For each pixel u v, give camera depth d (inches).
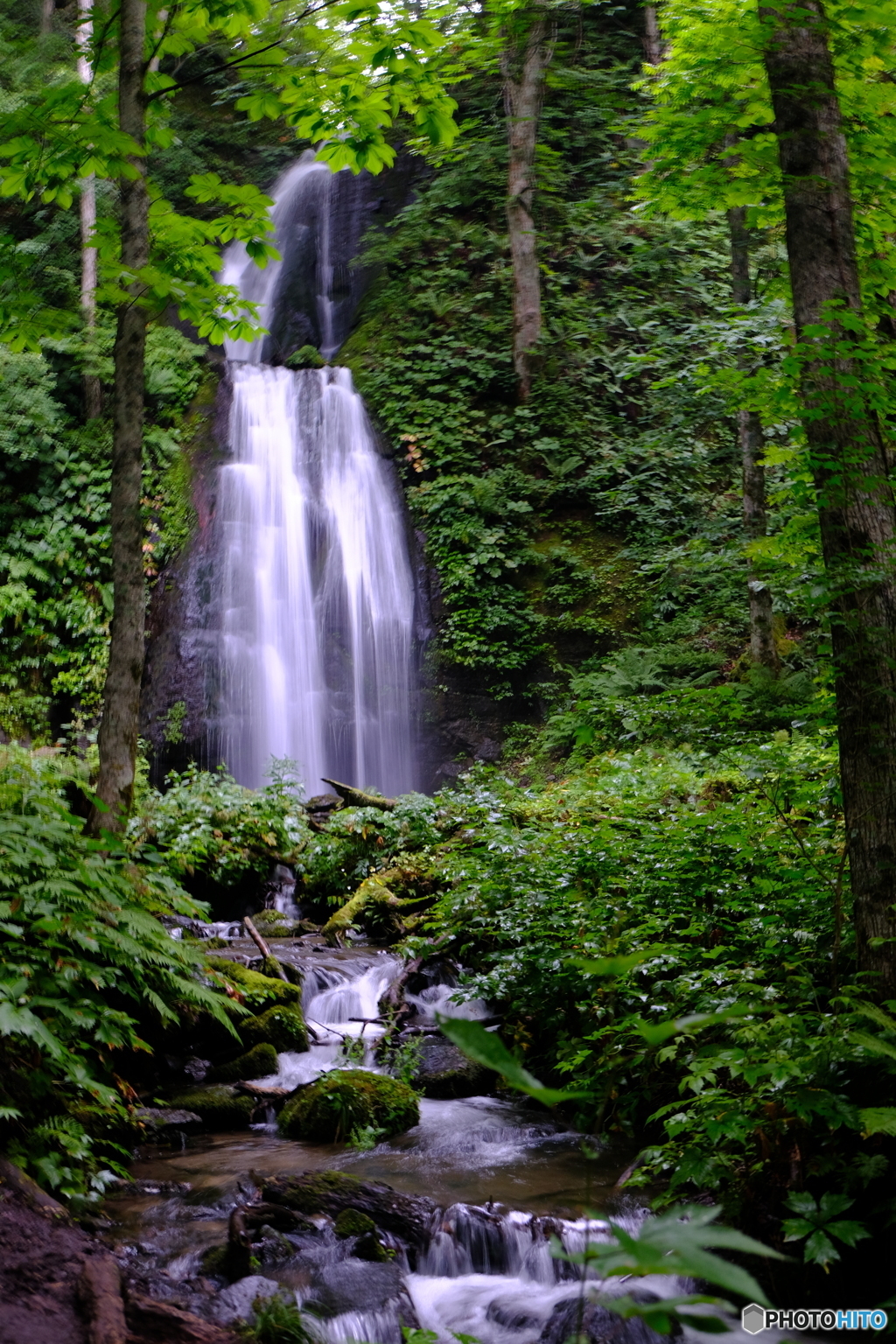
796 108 192.4
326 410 692.1
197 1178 209.5
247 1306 151.6
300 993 311.0
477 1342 137.8
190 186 264.4
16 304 257.4
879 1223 145.7
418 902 381.1
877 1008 146.6
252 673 618.2
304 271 853.2
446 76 572.4
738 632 607.2
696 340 495.8
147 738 587.5
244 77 284.8
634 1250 47.9
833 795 217.9
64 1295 135.1
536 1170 217.2
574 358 733.3
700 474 698.8
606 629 642.2
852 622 169.0
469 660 643.5
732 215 503.8
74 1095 207.2
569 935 250.8
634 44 850.1
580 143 811.4
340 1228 181.3
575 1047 242.5
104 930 200.1
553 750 595.5
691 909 236.5
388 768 639.8
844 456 174.1
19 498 630.5
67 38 608.1
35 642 596.1
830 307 183.3
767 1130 156.8
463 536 661.9
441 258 794.8
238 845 419.5
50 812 229.6
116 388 261.3
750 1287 44.4
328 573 653.3
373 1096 246.4
